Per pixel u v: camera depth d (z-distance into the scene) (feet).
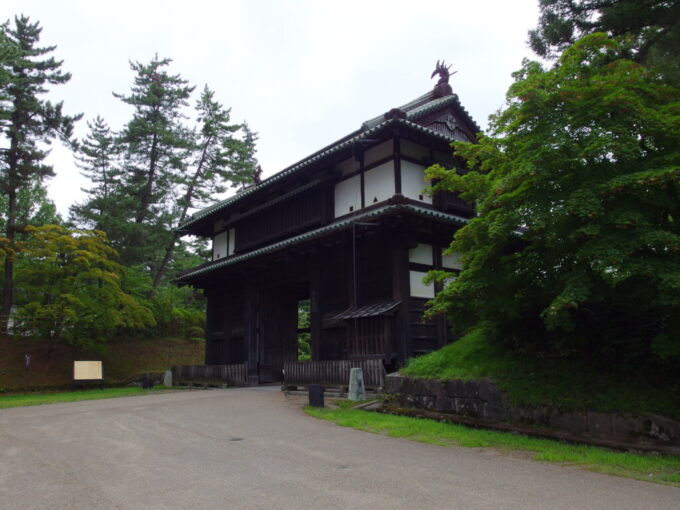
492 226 30.50
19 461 25.66
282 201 71.46
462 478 21.34
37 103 92.99
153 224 124.57
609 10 40.70
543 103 29.53
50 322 83.35
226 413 41.75
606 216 27.20
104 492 19.53
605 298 31.71
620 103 27.20
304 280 68.85
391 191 57.98
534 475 21.88
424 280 39.81
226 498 18.53
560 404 31.58
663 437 26.86
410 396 41.96
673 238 24.72
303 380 57.88
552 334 37.47
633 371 31.81
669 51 38.11
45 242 81.35
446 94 69.92
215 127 133.59
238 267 75.77
